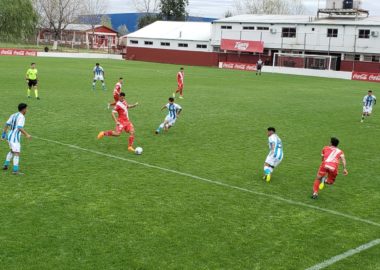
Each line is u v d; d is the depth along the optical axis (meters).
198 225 8.43
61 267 6.62
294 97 31.91
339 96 34.16
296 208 9.68
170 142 15.52
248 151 14.70
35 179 10.66
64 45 100.31
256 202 9.91
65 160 12.48
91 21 108.12
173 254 7.22
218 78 46.47
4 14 72.81
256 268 6.91
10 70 41.09
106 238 7.66
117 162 12.55
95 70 30.25
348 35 58.78
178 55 73.44
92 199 9.49
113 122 18.48
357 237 8.30
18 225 7.99
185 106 24.55
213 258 7.16
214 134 17.27
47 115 19.36
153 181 10.98
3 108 20.30
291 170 12.72
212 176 11.66
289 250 7.61
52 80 34.84
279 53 64.12
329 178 10.62
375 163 14.07
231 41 67.19
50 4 91.12
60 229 7.91
